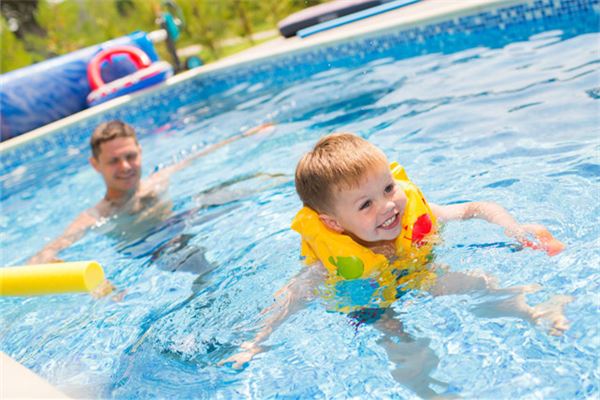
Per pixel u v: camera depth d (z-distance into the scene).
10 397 1.88
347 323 2.38
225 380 2.23
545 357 1.91
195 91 8.03
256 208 3.75
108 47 8.38
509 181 3.10
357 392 2.01
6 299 3.49
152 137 6.40
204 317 2.69
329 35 7.30
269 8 13.02
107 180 4.45
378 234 2.58
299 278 2.71
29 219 4.90
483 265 2.44
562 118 3.67
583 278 2.20
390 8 7.83
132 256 3.63
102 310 3.05
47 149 7.14
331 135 2.86
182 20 9.09
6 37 11.71
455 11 6.28
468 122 4.08
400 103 4.93
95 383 2.42
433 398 1.89
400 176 2.79
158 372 2.38
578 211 2.63
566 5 5.69
